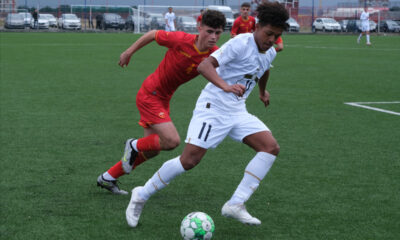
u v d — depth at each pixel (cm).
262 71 481
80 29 5597
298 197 574
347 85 1566
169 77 529
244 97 487
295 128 945
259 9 450
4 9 6016
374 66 2158
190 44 513
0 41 3522
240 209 469
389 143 839
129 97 1275
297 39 4488
